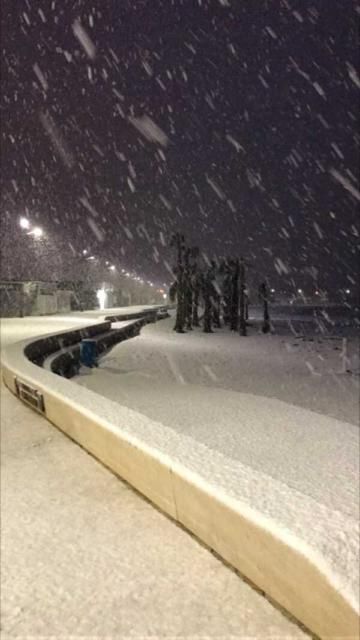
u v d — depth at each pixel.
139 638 2.50
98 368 19.14
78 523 3.77
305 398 13.86
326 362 22.77
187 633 2.51
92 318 35.31
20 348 12.52
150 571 3.06
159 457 3.84
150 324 47.62
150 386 14.16
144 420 4.97
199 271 48.25
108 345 27.02
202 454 3.78
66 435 6.17
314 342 34.84
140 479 4.23
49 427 6.60
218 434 8.39
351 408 12.48
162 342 31.28
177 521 3.68
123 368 19.59
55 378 7.72
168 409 10.63
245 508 2.80
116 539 3.49
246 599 2.70
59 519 3.86
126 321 40.59
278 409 10.59
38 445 5.80
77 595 2.87
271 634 2.41
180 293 41.50
